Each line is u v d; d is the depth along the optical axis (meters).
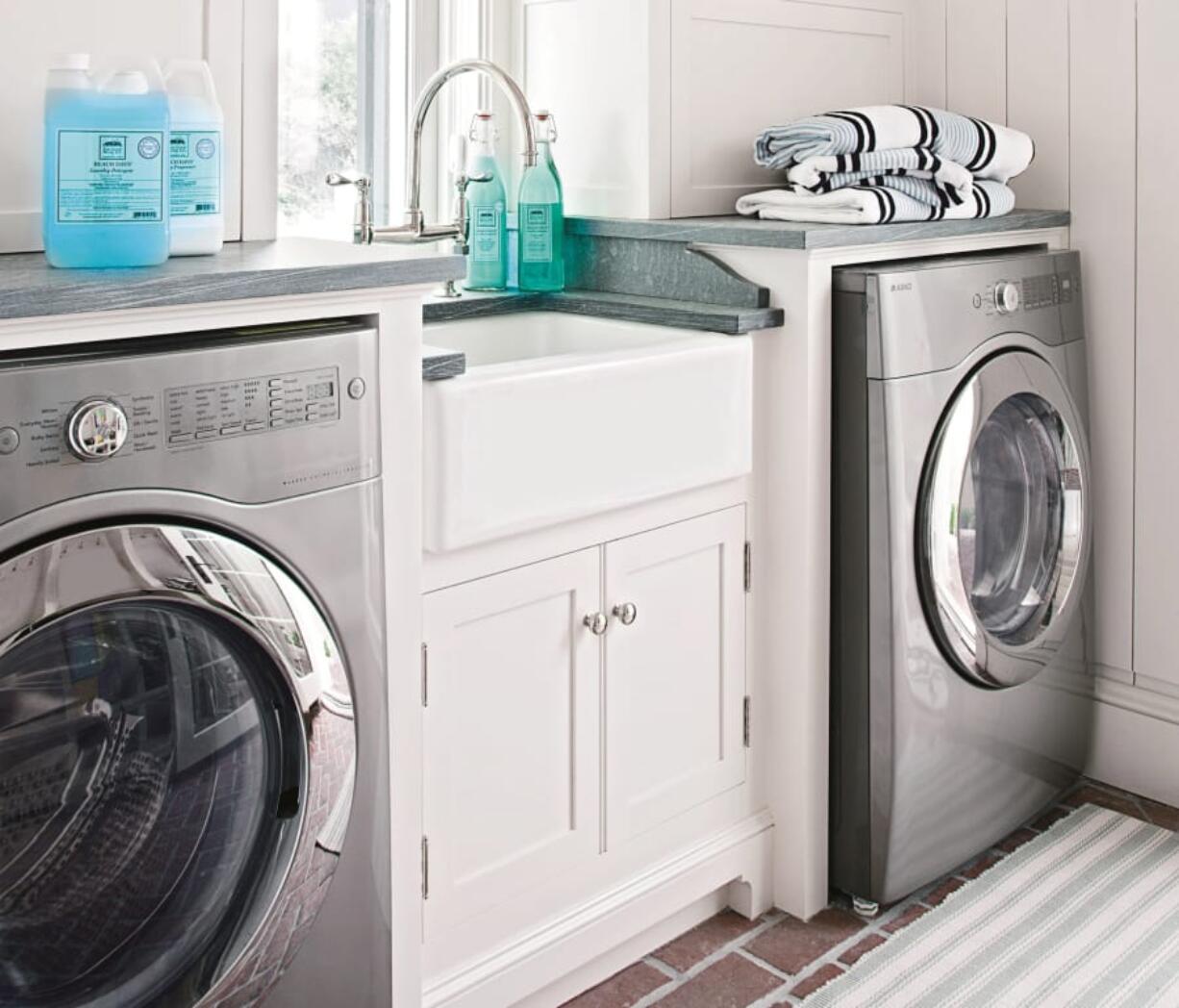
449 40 2.49
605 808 1.96
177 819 1.39
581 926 1.93
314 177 2.36
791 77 2.57
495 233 2.33
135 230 1.39
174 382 1.30
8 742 1.26
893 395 2.05
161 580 1.29
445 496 1.64
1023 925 2.16
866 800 2.16
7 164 1.56
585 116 2.45
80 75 1.37
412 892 1.65
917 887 2.22
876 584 2.11
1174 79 2.37
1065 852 2.39
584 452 1.80
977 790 2.30
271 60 1.78
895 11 2.72
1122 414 2.52
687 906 2.15
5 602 1.20
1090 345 2.55
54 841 1.31
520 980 1.85
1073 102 2.52
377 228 2.20
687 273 2.21
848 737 2.18
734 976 2.03
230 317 1.37
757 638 2.18
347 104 2.39
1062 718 2.48
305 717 1.43
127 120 1.38
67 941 1.34
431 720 1.71
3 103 1.55
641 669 2.00
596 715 1.93
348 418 1.46
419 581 1.59
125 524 1.28
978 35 2.65
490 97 2.54
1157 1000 1.95
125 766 1.35
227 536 1.36
